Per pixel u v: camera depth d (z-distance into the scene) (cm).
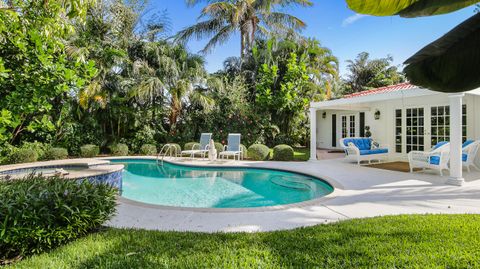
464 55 199
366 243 299
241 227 382
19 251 284
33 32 289
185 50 1545
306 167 957
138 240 318
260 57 1669
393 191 591
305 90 1622
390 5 196
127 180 898
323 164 1032
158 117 1467
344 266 249
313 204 493
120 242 311
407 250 279
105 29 1338
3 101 280
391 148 1158
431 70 214
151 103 1443
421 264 250
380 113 1207
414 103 1063
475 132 880
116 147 1324
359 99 912
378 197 541
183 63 1488
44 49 309
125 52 1341
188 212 452
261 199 659
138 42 1419
